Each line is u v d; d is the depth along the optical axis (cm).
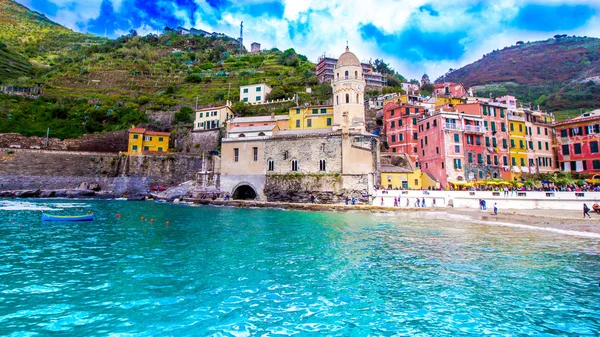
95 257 2036
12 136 7712
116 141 8338
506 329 1141
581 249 2266
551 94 15288
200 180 6819
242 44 19088
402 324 1181
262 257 2089
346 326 1166
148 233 2923
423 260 2022
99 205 5509
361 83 6222
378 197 5375
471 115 5950
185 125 8962
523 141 6378
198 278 1653
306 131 6519
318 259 2047
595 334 1100
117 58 13850
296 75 12306
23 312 1226
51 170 7125
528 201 4278
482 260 2012
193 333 1098
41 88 10162
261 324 1173
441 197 4847
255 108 9262
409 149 6738
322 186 5794
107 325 1138
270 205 5491
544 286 1552
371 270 1817
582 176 5712
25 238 2611
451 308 1318
